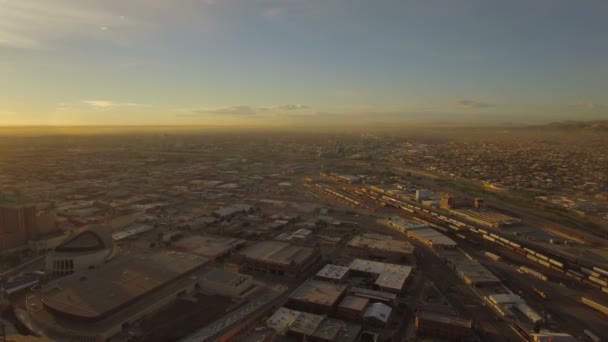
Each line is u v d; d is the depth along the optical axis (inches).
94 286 6776.6
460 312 6732.3
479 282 7726.4
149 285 6870.1
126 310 6259.8
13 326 6087.6
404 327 6250.0
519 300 6958.7
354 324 6250.0
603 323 6471.5
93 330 5718.5
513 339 5964.6
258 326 6013.8
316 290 7145.7
